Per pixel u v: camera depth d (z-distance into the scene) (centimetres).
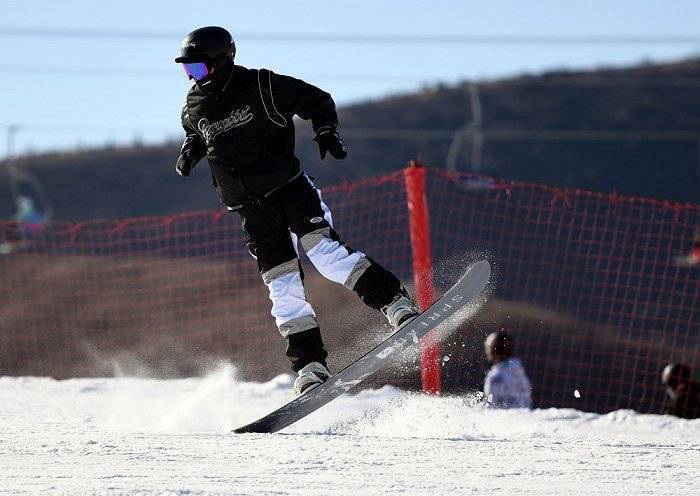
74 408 2356
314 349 1738
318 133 1691
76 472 1170
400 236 6969
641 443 1509
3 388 2825
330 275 1728
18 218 11850
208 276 5366
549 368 4603
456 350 3225
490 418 2139
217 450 1336
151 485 1087
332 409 2295
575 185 19950
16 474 1158
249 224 1766
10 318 5778
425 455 1321
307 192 1752
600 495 1084
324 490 1072
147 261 5753
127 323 5581
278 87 1683
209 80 1686
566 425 2214
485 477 1177
